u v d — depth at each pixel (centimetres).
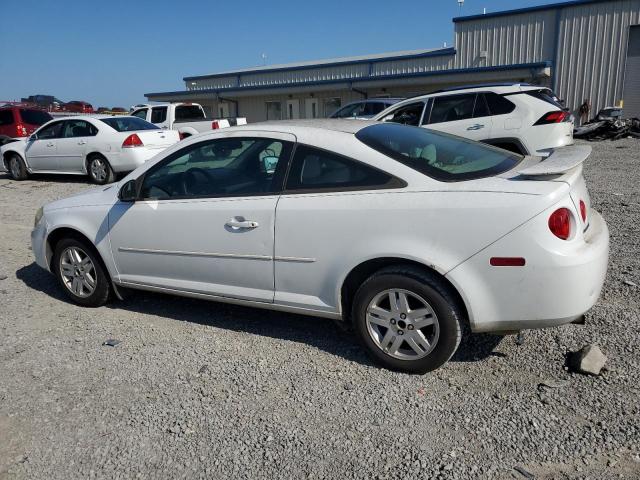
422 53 2917
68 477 276
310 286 371
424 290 332
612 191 877
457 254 319
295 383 351
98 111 3622
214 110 3391
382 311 352
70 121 1236
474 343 389
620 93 2261
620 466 264
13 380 367
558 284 304
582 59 2312
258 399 335
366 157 354
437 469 268
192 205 411
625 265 519
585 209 335
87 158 1203
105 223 457
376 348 359
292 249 370
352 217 346
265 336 421
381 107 1577
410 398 328
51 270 513
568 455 273
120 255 454
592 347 353
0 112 1666
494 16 2477
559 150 394
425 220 326
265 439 297
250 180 394
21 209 958
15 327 452
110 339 425
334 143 367
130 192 437
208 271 412
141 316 469
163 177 434
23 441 305
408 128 424
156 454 289
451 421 304
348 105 1652
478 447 282
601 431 288
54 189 1170
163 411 326
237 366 376
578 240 312
